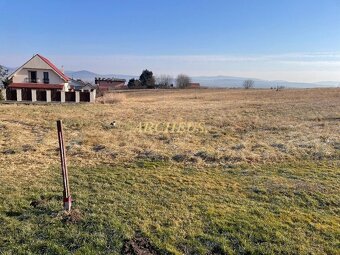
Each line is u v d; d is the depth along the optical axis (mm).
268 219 5742
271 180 7750
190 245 4945
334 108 25562
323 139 12516
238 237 5145
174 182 7520
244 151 10461
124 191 6895
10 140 11992
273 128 16234
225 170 8602
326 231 5375
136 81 106312
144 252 4750
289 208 6258
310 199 6680
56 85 46594
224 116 21906
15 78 46656
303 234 5281
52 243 4875
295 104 30547
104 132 14656
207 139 13516
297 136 13430
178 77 109000
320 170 8609
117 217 5656
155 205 6219
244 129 16484
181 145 11727
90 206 6078
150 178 7754
